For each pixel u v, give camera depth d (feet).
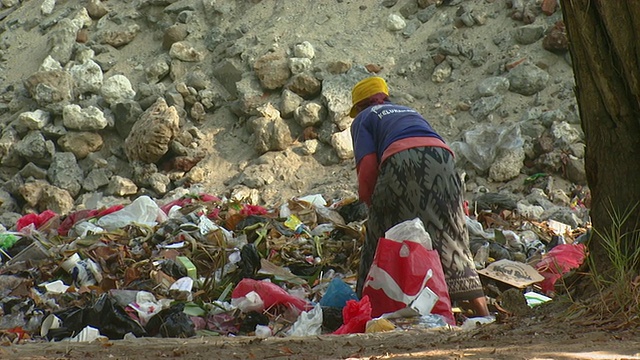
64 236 99.14
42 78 157.89
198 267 80.07
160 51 164.96
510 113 140.26
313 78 148.66
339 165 141.69
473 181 131.95
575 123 134.92
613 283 47.75
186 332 63.16
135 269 78.59
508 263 75.66
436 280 60.80
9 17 181.37
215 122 152.35
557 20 147.74
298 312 66.85
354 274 78.54
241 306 67.26
